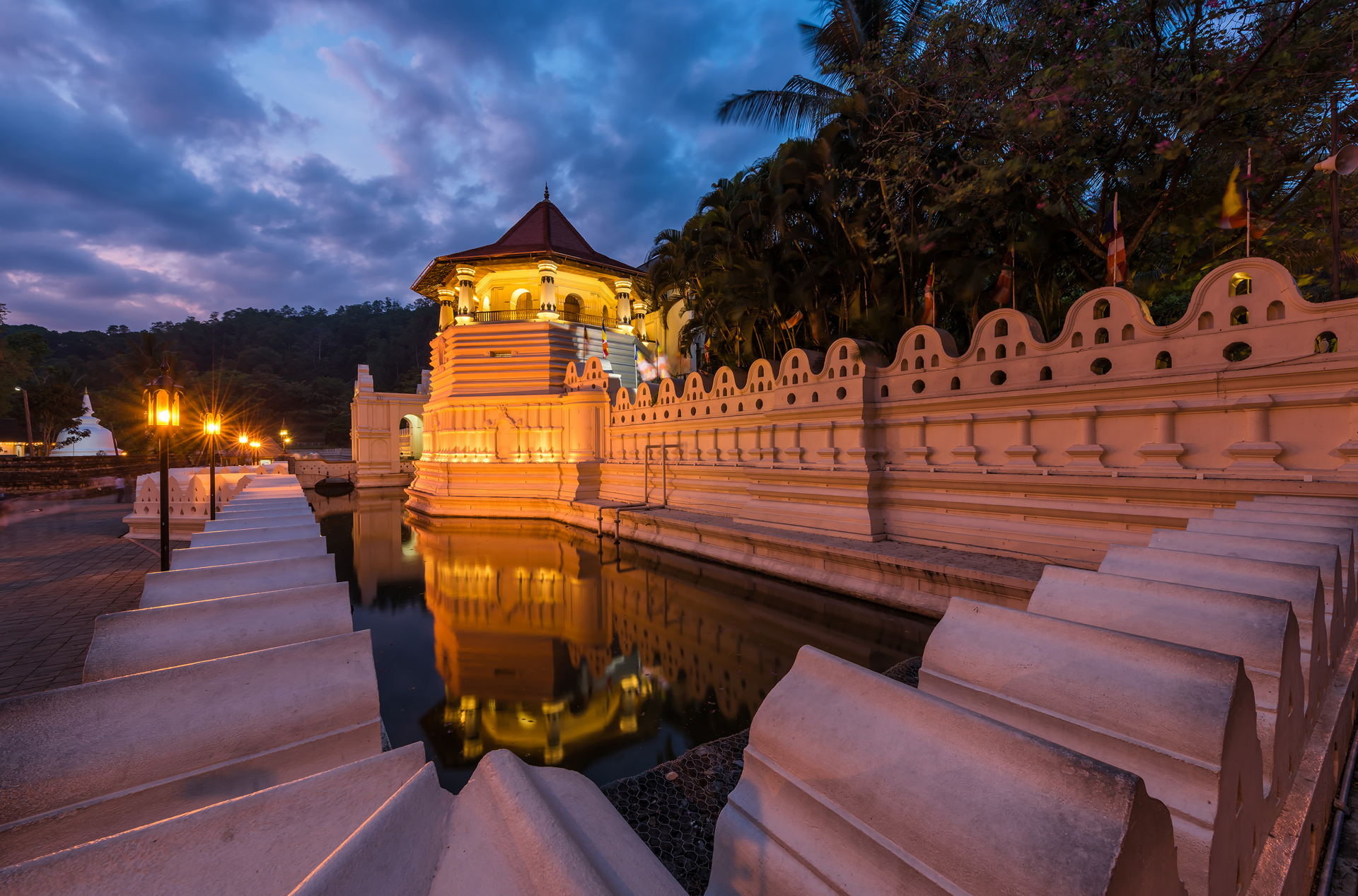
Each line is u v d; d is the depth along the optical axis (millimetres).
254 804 1337
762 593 9867
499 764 1357
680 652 7617
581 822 1378
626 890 1071
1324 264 9594
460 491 21922
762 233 12727
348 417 63406
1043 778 1354
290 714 2123
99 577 9648
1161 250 10719
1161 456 6828
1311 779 2416
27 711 1771
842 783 1656
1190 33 7566
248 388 66688
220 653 2588
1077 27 7953
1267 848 2039
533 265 24500
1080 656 2184
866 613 8422
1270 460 6051
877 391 10188
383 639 8461
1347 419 5629
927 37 9258
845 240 11688
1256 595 2447
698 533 12641
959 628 2648
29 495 27141
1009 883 1220
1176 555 3137
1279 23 6844
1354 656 3488
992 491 8438
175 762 1861
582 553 14312
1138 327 7039
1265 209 8852
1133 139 8438
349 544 16219
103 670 2355
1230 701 1743
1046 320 10398
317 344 104188
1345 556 3551
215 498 11508
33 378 45938
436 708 6160
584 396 19891
